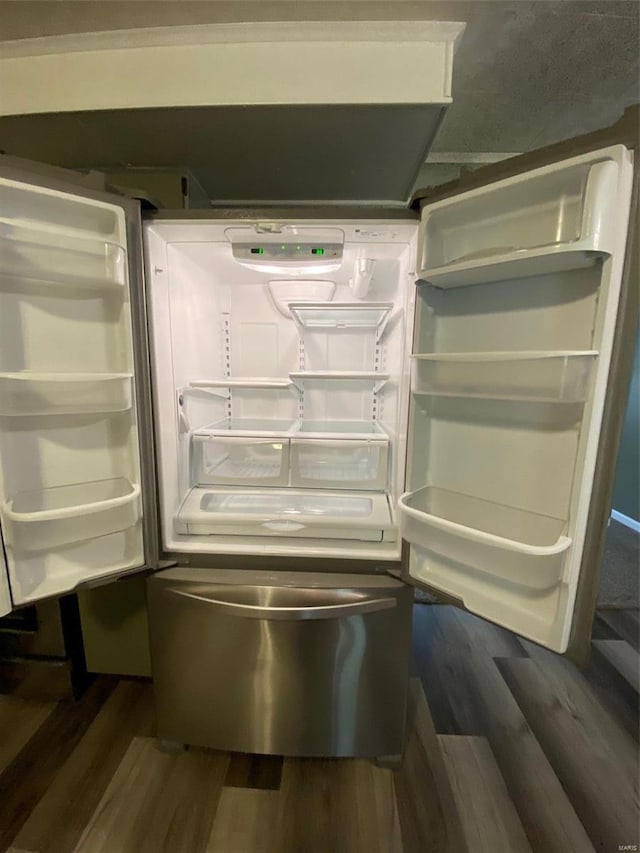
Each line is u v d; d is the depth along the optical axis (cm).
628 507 298
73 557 101
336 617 102
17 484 93
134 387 100
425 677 150
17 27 107
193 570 110
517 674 152
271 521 117
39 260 86
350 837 98
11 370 89
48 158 140
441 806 105
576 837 99
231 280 154
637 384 290
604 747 123
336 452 146
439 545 95
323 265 116
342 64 111
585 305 76
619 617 189
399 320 124
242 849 95
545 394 76
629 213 68
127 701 136
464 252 92
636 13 107
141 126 123
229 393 163
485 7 104
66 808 103
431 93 111
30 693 136
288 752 111
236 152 137
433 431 106
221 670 108
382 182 162
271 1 99
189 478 133
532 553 74
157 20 105
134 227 95
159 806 104
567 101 154
